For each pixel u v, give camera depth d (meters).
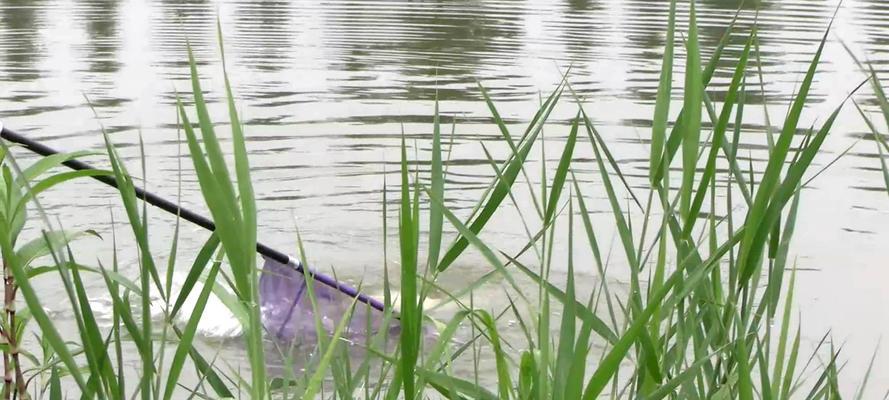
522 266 3.06
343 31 21.45
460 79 16.45
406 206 2.63
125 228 9.78
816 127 13.49
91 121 13.37
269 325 6.97
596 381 2.61
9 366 3.44
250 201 2.55
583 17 23.91
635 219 10.17
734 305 3.02
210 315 7.41
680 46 19.44
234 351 6.84
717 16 23.47
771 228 3.06
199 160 2.52
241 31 21.23
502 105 14.59
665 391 2.84
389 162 11.94
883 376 6.62
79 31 20.98
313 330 6.93
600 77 16.59
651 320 3.06
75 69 16.88
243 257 2.56
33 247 3.19
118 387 2.64
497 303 7.90
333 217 10.18
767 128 3.13
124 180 2.79
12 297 3.22
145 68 17.06
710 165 3.05
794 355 3.36
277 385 3.59
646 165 11.91
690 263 3.08
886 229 10.00
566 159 3.13
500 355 3.24
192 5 25.50
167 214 10.22
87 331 2.61
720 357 3.16
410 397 2.73
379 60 18.14
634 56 18.55
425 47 19.53
